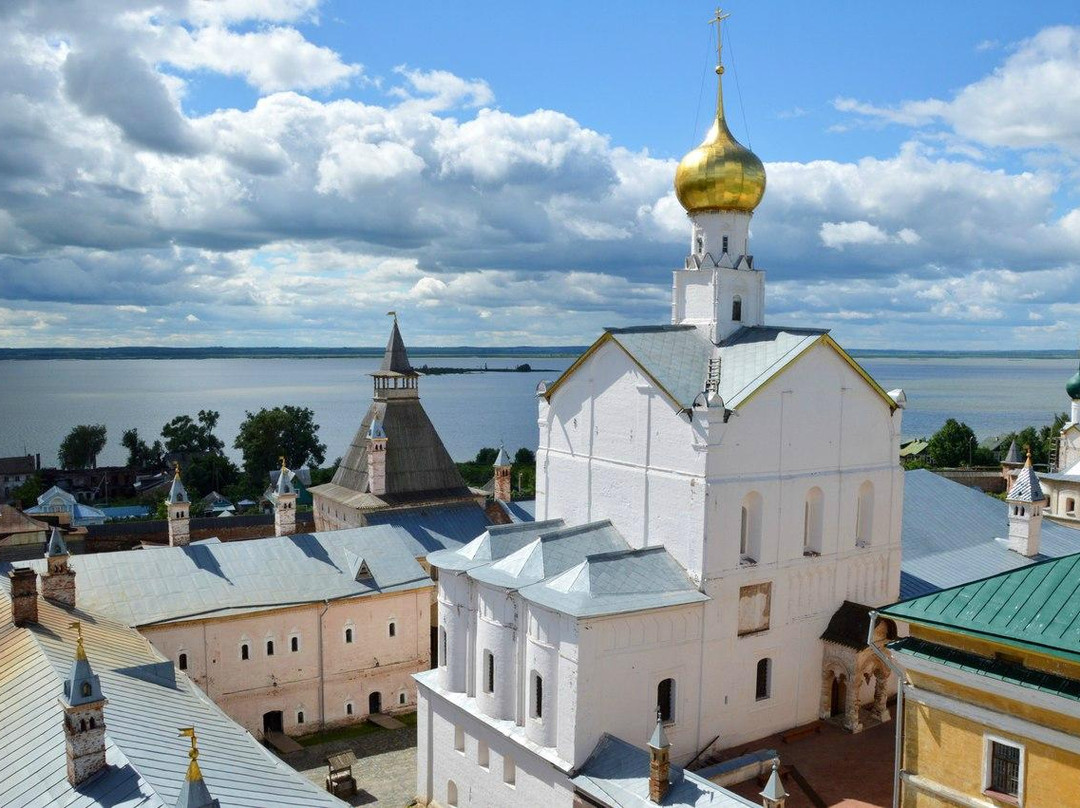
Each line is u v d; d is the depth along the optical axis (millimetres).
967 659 27188
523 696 43312
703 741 45250
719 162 52906
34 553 85312
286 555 62750
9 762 31844
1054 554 62406
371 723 61344
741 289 54375
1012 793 26312
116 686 37625
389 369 80625
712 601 44938
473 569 46562
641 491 48688
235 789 30938
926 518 64625
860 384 51500
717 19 53594
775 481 47500
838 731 48750
